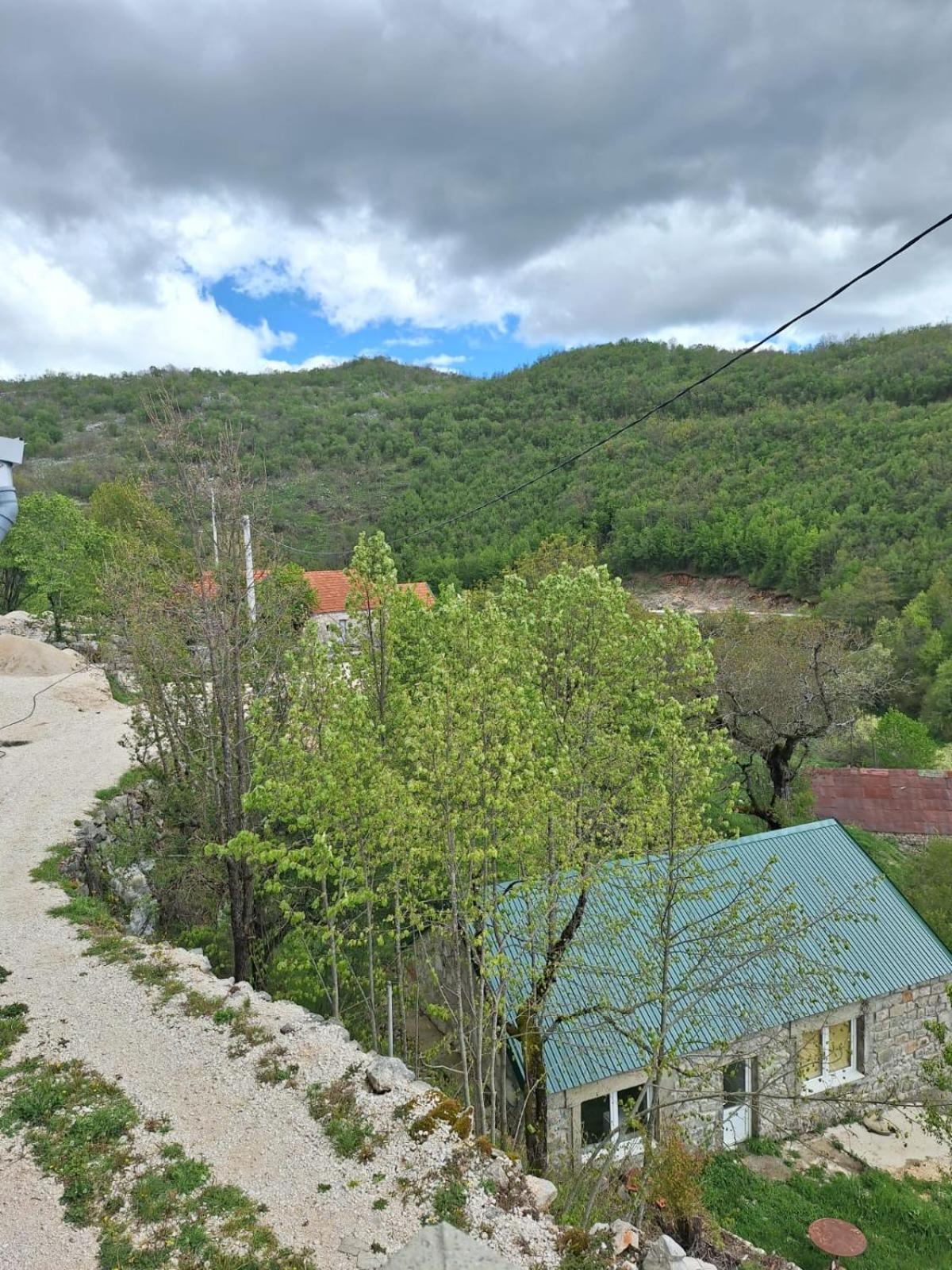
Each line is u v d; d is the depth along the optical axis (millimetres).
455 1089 12195
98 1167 7508
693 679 15547
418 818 10586
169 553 19000
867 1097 14953
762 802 27453
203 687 16125
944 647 55531
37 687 28703
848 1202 13906
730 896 16062
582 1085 13055
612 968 12727
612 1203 10617
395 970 14586
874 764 40781
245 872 13711
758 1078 15016
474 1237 6891
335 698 12219
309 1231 6844
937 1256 12945
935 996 16656
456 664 11953
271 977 14836
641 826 12367
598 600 15477
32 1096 8422
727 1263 10188
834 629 43250
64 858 15430
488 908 10828
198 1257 6523
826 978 13336
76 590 36000
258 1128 8125
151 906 16953
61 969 11336
